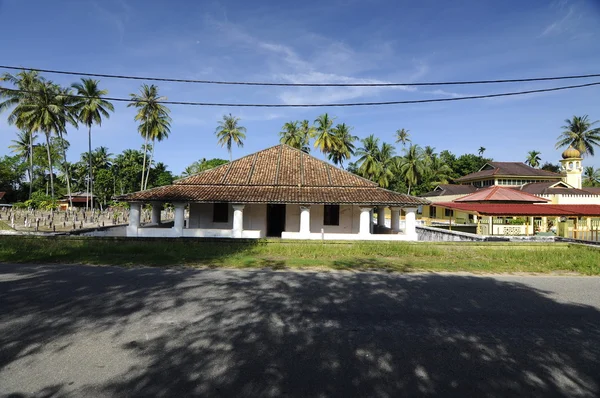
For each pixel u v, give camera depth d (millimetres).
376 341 4391
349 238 17375
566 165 40031
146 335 4449
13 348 4035
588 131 47094
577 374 3654
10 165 62656
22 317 5051
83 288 6695
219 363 3727
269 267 9266
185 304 5754
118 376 3434
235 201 17047
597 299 6516
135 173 53281
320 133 45906
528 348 4277
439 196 41562
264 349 4090
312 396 3141
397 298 6367
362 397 3143
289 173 20781
